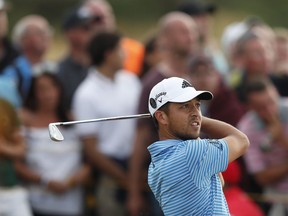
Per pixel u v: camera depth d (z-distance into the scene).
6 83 28.78
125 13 62.16
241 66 32.00
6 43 31.36
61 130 29.83
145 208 29.34
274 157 28.23
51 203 29.83
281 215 28.44
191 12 34.31
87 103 29.70
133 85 30.59
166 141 18.20
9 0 59.69
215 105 28.59
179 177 17.88
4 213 28.39
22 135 28.91
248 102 28.31
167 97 18.12
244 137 18.64
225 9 59.44
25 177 29.59
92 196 30.20
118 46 29.92
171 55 29.28
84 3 33.97
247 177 28.03
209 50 34.34
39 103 29.64
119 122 30.00
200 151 17.89
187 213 17.95
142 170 29.28
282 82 31.52
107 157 29.88
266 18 59.84
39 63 33.31
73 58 31.89
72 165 29.83
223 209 18.12
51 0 61.28
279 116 28.23
